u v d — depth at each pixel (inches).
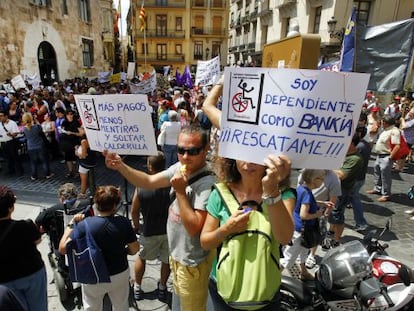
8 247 90.5
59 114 305.9
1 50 614.9
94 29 1007.0
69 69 861.8
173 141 282.5
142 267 127.3
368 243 111.2
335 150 55.4
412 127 344.5
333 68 229.5
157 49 1841.8
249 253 60.9
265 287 59.5
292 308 111.2
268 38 1053.2
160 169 134.5
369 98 516.1
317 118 54.4
